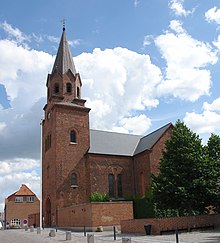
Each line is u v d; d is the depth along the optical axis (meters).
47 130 51.84
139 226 29.61
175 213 38.31
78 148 48.47
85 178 47.59
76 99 50.81
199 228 29.34
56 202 44.69
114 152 50.12
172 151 32.97
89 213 36.38
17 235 34.38
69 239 25.86
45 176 50.78
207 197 31.20
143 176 47.97
